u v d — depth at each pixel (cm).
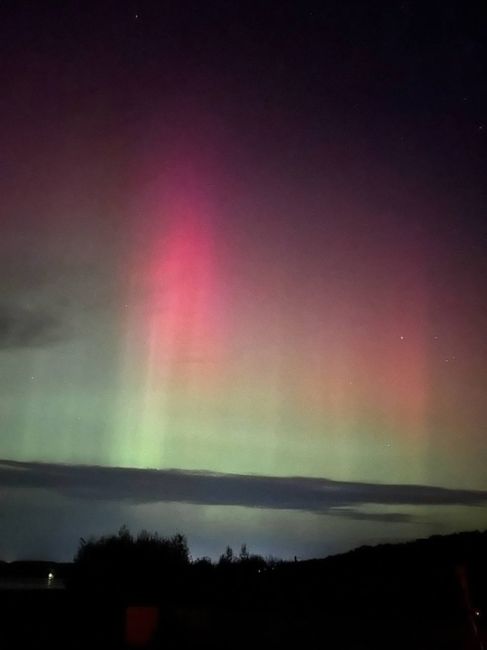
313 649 1614
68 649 1628
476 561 3103
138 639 1712
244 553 3166
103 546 2814
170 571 2820
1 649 1603
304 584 2875
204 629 1853
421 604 2403
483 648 1622
